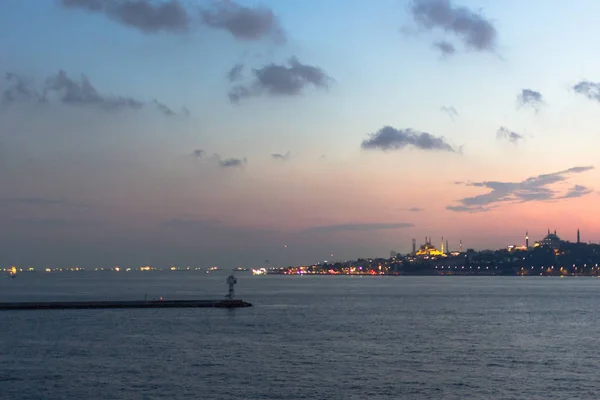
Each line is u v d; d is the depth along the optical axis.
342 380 72.62
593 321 145.88
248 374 75.50
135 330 117.12
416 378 73.94
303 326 128.00
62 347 94.94
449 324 136.00
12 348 93.81
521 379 73.81
